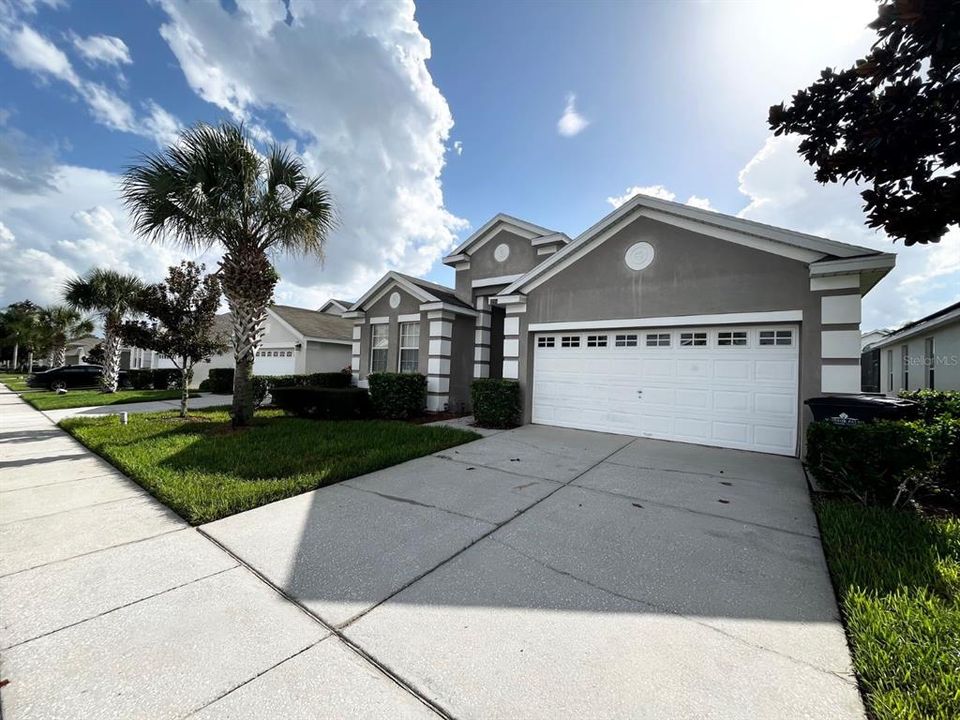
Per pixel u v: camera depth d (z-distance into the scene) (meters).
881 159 3.44
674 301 7.86
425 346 12.25
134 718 1.80
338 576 3.05
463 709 1.87
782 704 1.89
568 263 9.28
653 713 1.85
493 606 2.68
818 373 6.51
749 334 7.27
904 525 3.84
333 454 6.53
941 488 4.49
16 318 39.56
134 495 4.81
